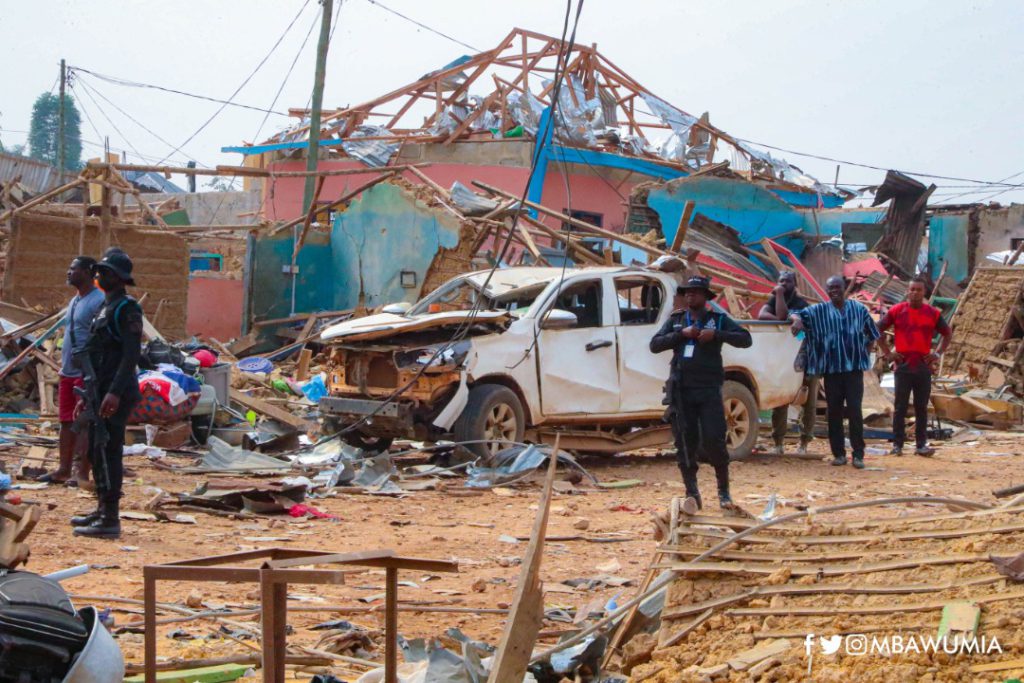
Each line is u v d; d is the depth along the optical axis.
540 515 3.58
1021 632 3.92
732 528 5.00
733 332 9.23
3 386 14.68
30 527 4.41
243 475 11.05
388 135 32.44
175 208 33.56
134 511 9.02
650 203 29.17
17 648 3.72
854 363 13.07
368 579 7.12
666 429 13.45
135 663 4.80
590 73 34.06
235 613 5.91
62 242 19.06
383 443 12.70
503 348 12.10
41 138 84.44
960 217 35.00
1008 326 23.84
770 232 31.30
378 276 23.03
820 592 4.45
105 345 7.93
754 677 4.05
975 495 10.80
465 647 4.46
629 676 4.49
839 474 12.59
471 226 21.45
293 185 34.75
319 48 25.89
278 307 23.56
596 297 12.98
